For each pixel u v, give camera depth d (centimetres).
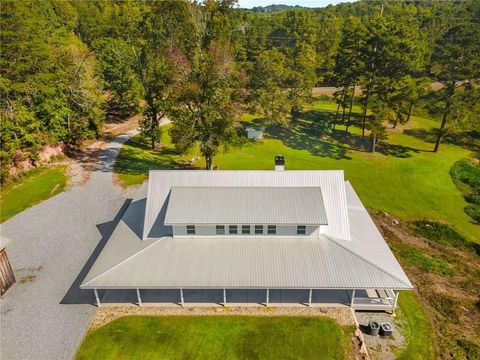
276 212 2791
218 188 2983
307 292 2800
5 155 4275
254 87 6406
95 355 2308
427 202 4538
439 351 2445
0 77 4450
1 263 2748
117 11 9844
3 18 4566
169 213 2775
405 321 2655
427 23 10550
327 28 10488
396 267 2659
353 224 3131
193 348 2359
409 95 5606
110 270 2591
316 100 8181
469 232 3978
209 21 4569
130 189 4344
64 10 8894
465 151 6122
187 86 4003
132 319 2569
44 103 4884
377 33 5553
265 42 10481
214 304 2691
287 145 6047
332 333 2461
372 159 5703
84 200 4100
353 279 2527
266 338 2423
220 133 4216
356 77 6306
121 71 6644
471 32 5622
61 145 5169
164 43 5944
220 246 2767
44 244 3356
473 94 5631
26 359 2273
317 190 2967
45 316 2589
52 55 5109
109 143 5691
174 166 4988
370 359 2348
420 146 6253
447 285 3116
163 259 2669
